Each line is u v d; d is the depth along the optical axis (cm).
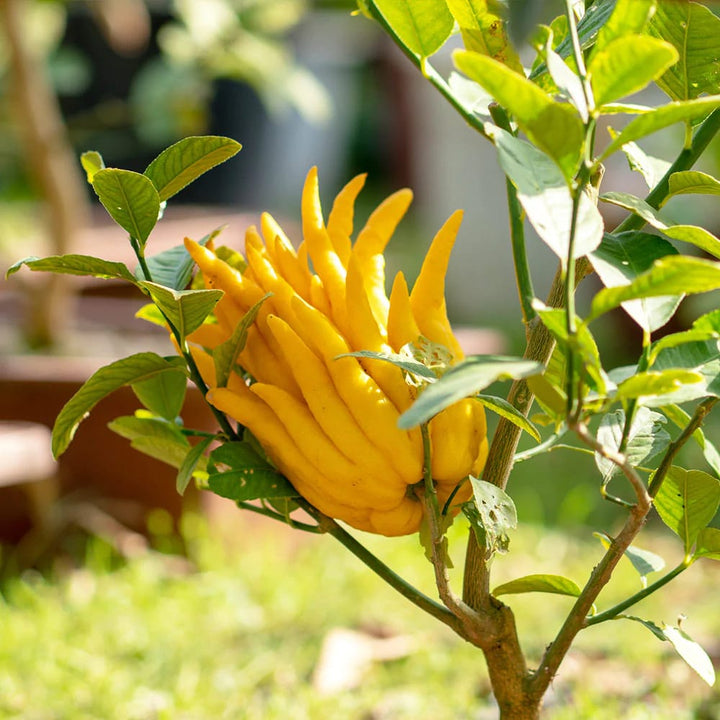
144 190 98
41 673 159
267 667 164
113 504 229
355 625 182
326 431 96
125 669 162
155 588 200
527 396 101
